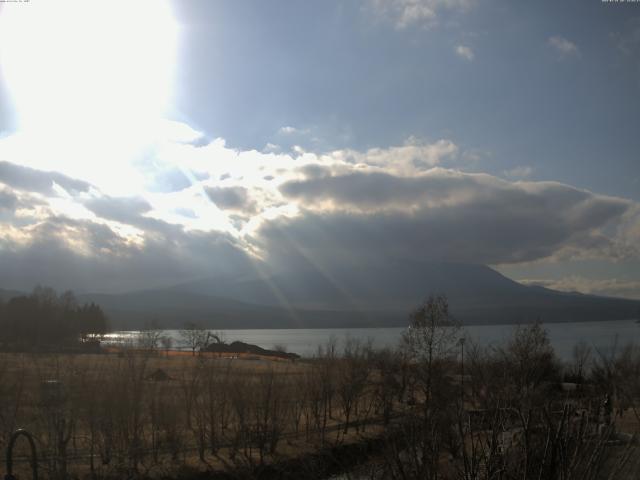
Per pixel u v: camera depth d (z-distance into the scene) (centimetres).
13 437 2506
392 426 1405
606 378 4025
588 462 1059
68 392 3828
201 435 4284
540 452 1127
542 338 5012
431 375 4600
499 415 1242
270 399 4928
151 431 4544
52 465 3462
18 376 4231
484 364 3816
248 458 4091
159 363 7575
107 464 3806
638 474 1044
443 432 1282
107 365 5166
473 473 1121
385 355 6431
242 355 11400
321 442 4431
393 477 1244
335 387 5912
